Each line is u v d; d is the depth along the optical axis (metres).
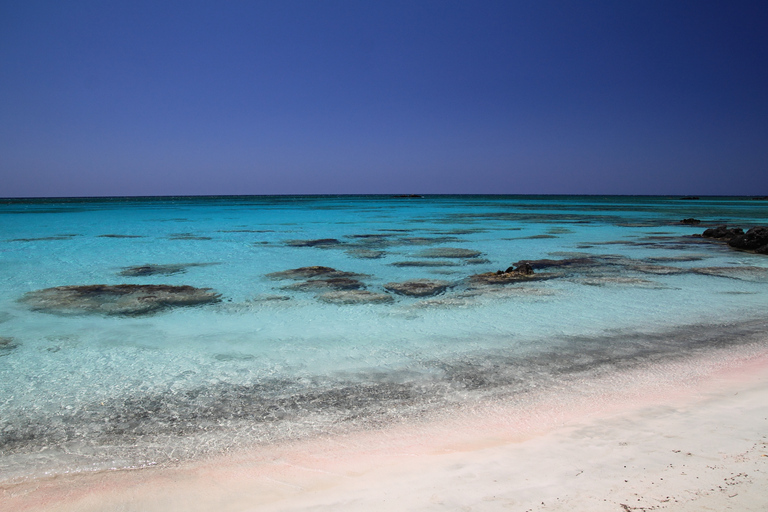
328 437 4.14
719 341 6.84
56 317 8.14
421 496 3.14
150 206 59.25
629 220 34.28
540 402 4.81
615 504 2.94
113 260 14.46
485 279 11.51
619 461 3.51
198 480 3.47
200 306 8.99
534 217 38.31
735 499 2.93
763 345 6.62
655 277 11.77
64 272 12.47
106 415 4.60
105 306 8.84
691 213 44.62
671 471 3.32
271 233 23.61
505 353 6.40
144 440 4.11
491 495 3.11
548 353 6.39
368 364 6.00
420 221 33.25
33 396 5.04
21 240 19.48
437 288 10.48
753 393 4.83
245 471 3.59
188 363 6.05
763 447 3.62
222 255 15.71
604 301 9.37
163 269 12.98
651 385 5.20
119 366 5.95
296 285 10.90
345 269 13.11
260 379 5.53
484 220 34.47
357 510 2.99
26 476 3.55
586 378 5.46
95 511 3.10
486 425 4.31
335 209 53.12
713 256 15.41
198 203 74.81
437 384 5.33
